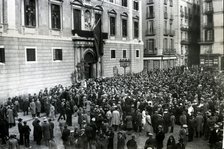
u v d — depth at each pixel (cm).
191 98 1861
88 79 3125
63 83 2909
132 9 4259
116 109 1535
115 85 2586
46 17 2670
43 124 1301
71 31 3038
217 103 1542
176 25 5600
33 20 2520
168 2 5522
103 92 2119
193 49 4816
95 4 3431
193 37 4919
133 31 4309
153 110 1538
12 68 2278
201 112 1433
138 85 2561
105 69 3609
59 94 2164
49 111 1844
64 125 1215
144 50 5516
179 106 1639
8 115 1592
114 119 1478
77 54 3091
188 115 1385
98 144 1025
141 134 1472
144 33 5506
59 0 2828
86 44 3178
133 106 1633
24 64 2405
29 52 2472
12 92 2278
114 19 3850
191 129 1341
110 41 3703
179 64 5269
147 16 5441
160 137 1127
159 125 1221
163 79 3064
